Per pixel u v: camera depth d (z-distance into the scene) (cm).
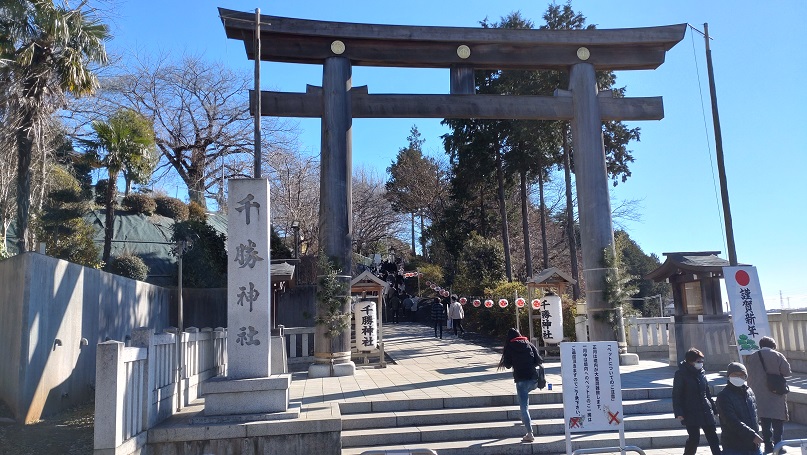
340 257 1574
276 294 1875
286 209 3784
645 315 3800
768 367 829
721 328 1412
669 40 1705
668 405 1072
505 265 3148
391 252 4550
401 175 4884
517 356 947
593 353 791
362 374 1513
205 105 3466
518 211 4122
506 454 913
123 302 1441
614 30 1697
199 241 2445
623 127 2856
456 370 1538
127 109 2684
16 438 857
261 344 900
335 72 1614
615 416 775
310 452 827
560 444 920
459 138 3141
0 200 1734
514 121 2830
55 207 1959
